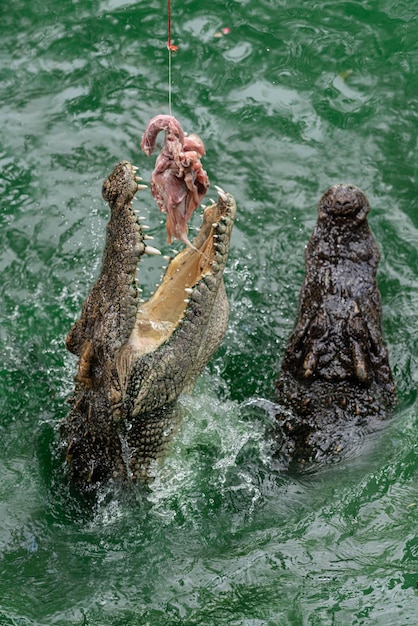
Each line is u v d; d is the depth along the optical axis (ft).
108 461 57.11
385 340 67.15
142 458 56.85
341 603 48.75
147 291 73.56
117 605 50.34
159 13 92.48
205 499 57.52
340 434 59.98
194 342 53.72
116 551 54.60
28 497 58.23
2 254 76.74
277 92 86.22
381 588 49.24
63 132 84.79
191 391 58.34
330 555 51.88
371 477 56.65
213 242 51.80
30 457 61.00
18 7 94.53
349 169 81.05
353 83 86.58
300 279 73.97
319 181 80.48
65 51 90.74
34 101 87.30
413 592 48.75
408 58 87.81
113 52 90.12
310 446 59.82
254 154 82.48
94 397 55.57
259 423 61.93
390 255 74.28
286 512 55.83
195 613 49.39
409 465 56.95
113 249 52.42
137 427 55.77
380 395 61.52
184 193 52.85
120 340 52.34
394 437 59.26
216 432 60.75
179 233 53.72
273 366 66.74
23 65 90.12
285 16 91.91
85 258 76.59
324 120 84.23
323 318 62.34
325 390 61.46
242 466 59.41
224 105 85.51
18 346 70.18
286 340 68.80
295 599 49.37
